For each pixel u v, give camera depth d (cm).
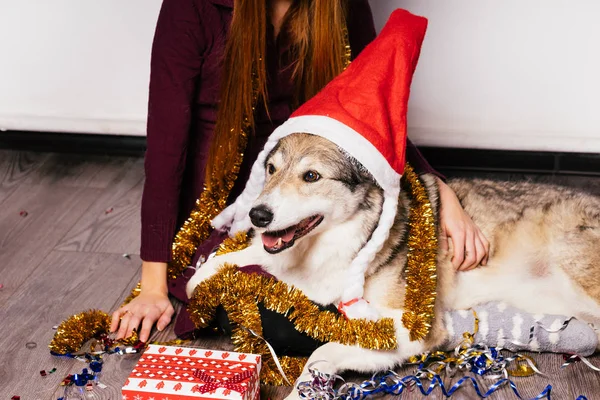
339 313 208
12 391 201
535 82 329
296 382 194
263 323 208
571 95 329
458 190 239
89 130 356
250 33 213
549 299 229
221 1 219
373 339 198
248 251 220
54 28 341
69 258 269
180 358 192
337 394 196
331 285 207
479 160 344
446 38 325
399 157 193
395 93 193
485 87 332
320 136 192
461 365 209
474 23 321
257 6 211
